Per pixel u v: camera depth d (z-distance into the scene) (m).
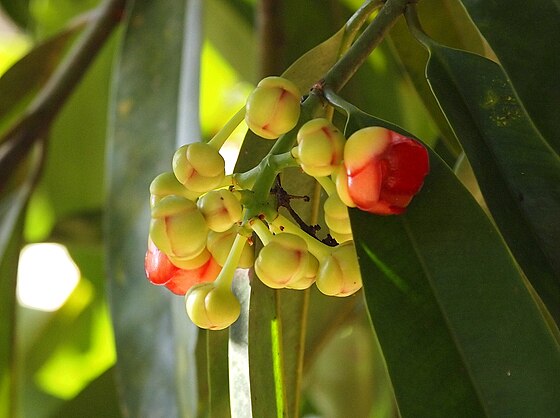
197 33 0.38
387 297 0.24
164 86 0.39
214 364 0.29
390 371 0.24
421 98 0.34
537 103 0.23
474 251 0.24
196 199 0.26
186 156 0.25
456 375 0.24
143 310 0.37
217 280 0.26
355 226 0.24
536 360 0.24
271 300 0.27
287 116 0.25
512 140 0.26
